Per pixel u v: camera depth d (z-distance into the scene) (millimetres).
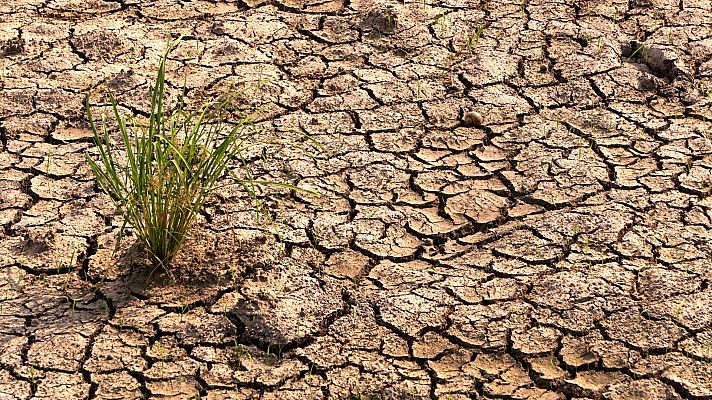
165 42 6977
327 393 4316
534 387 4320
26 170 5723
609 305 4707
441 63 6777
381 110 6297
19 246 5137
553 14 7332
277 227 5281
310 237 5234
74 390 4328
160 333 4613
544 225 5266
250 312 4695
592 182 5641
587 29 7102
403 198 5555
